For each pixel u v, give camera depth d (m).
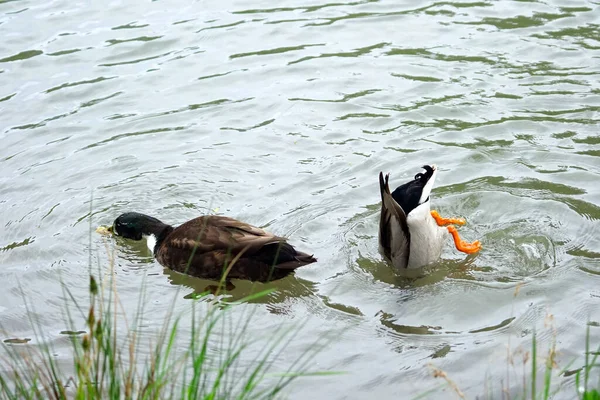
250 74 13.34
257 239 8.71
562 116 11.77
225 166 11.07
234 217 9.98
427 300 8.54
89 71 13.52
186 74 13.42
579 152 10.95
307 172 10.88
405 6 15.42
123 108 12.52
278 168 11.00
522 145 11.19
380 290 8.77
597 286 8.45
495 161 10.90
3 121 12.22
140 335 8.05
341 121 12.01
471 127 11.67
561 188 10.24
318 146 11.45
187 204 10.34
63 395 6.25
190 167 11.07
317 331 8.11
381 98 12.51
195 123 12.12
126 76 13.38
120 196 10.57
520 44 13.77
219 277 9.09
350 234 9.68
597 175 10.43
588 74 12.77
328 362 7.59
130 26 14.93
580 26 14.27
